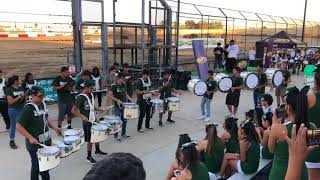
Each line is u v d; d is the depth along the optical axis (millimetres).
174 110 9945
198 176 4152
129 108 8430
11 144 8055
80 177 6527
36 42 21453
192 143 4355
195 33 20203
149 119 9633
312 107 3615
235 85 10938
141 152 7875
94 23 13180
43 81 11875
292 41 22469
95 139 6723
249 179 5316
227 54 19609
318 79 3703
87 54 19391
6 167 6965
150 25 15703
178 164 4531
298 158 1840
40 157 5164
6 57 19375
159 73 14672
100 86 11000
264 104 8438
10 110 7922
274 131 3443
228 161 5605
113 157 1280
